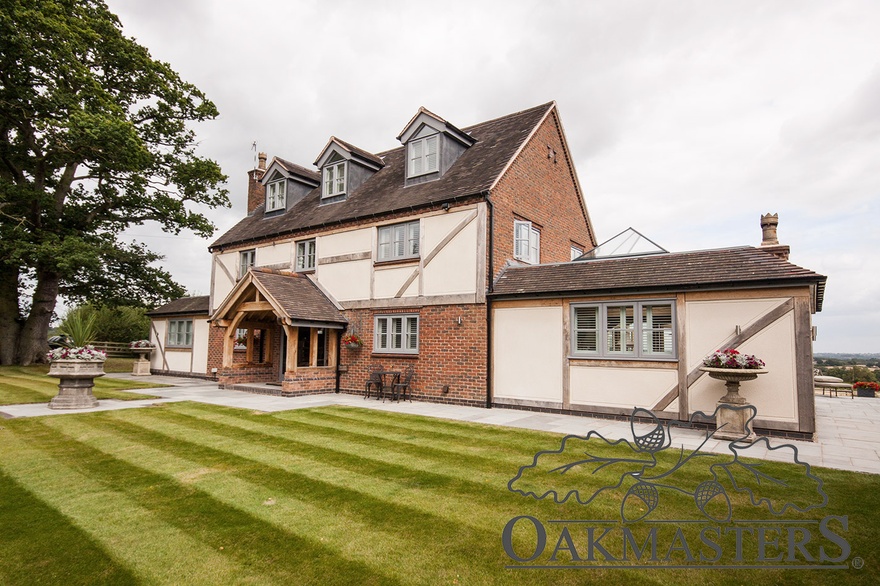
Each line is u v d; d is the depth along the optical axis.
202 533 4.06
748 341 8.91
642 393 9.92
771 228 9.95
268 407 11.21
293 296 14.38
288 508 4.65
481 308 12.02
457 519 4.38
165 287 24.09
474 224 12.34
